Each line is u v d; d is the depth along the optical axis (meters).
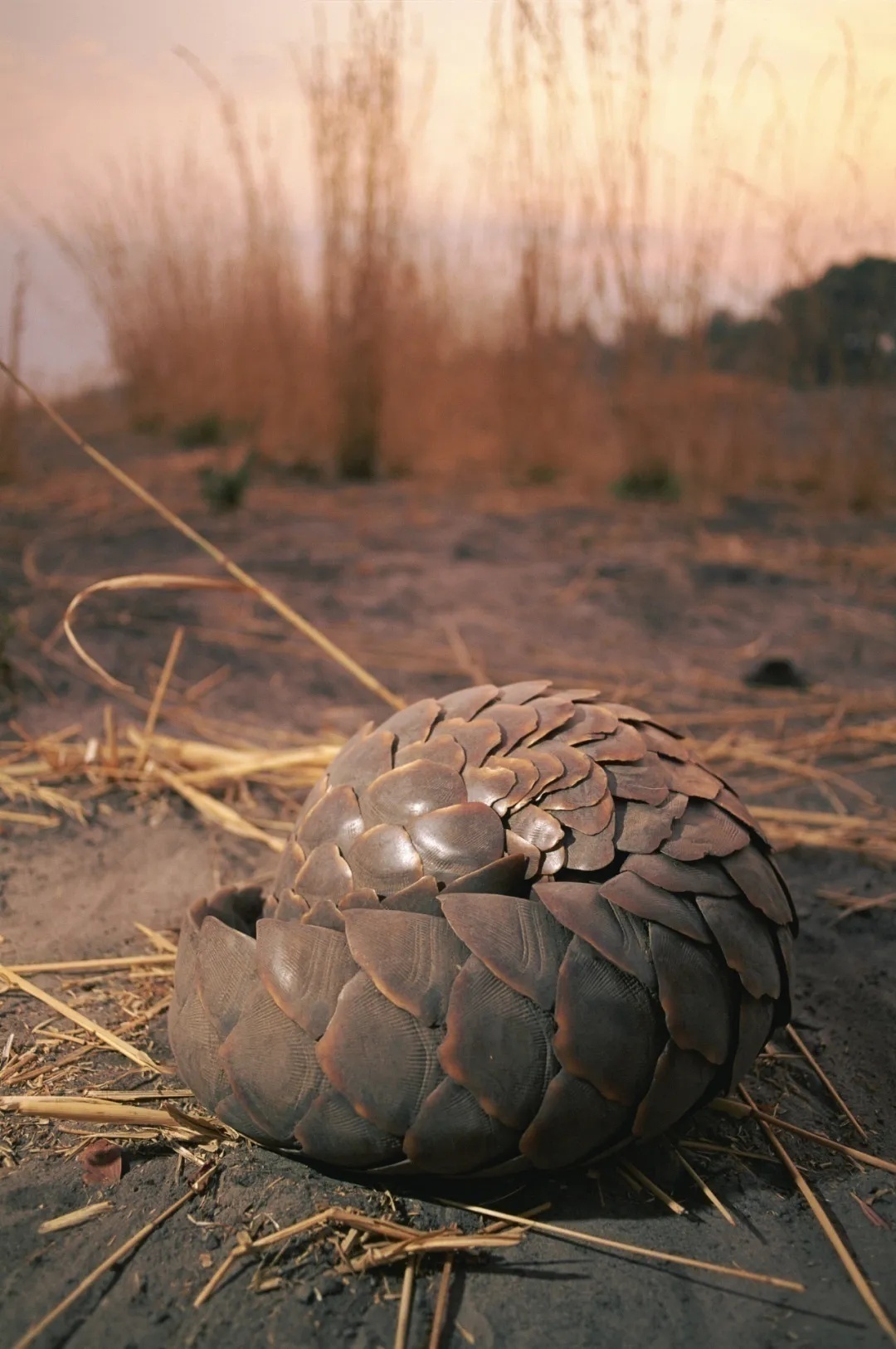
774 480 2.36
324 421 2.40
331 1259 0.51
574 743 0.58
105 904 0.82
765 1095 0.65
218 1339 0.47
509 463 2.40
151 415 2.73
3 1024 0.68
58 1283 0.50
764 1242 0.54
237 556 1.73
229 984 0.55
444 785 0.57
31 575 1.57
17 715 1.13
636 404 2.21
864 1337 0.49
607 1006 0.50
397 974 0.50
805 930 0.82
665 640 1.46
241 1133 0.55
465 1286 0.50
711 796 0.58
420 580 1.66
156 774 1.00
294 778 1.03
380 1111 0.50
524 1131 0.50
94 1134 0.59
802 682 1.31
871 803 1.04
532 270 2.27
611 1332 0.48
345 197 2.24
